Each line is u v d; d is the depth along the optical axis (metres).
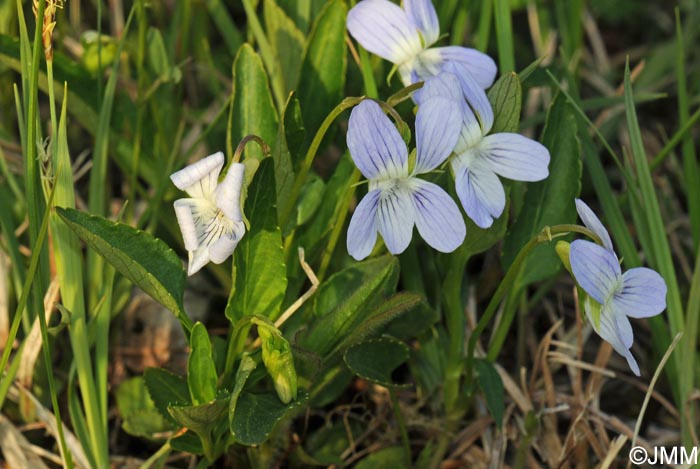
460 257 0.28
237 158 0.25
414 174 0.26
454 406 0.30
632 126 0.29
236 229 0.25
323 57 0.30
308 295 0.27
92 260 0.30
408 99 0.30
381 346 0.28
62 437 0.27
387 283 0.28
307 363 0.27
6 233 0.29
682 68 0.31
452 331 0.29
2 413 0.30
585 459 0.30
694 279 0.29
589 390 0.30
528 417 0.30
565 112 0.29
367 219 0.25
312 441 0.30
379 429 0.31
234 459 0.30
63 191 0.27
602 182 0.31
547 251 0.29
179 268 0.27
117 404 0.30
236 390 0.26
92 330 0.29
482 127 0.26
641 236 0.31
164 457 0.29
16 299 0.31
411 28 0.27
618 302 0.26
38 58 0.26
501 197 0.26
